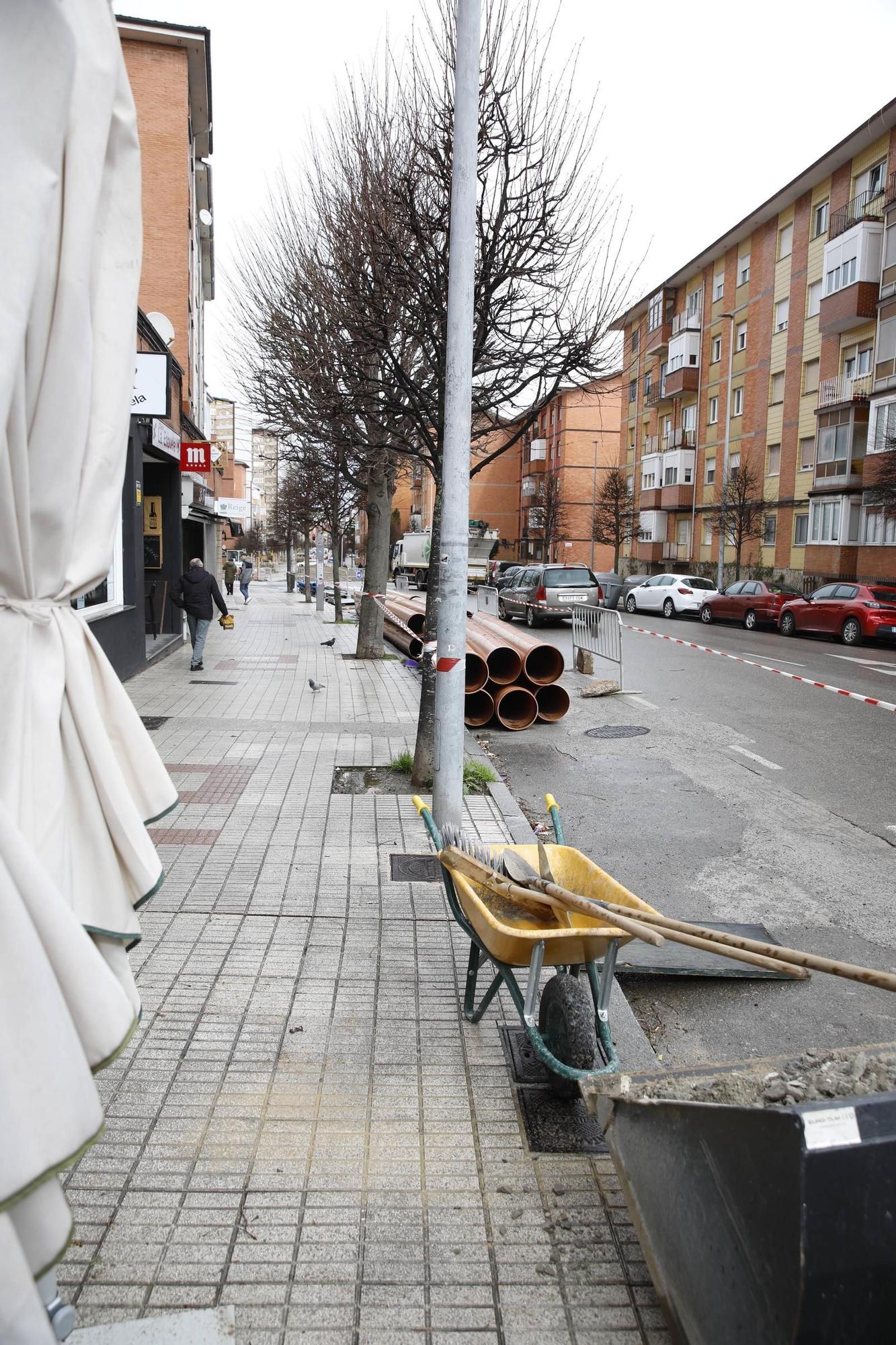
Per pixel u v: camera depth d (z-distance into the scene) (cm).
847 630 2378
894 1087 240
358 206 853
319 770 846
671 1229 234
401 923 511
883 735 1119
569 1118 342
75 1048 179
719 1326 210
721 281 4412
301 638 2245
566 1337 246
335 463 1620
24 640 204
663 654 1988
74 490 208
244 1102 344
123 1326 240
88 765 219
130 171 231
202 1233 278
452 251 603
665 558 4941
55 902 183
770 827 751
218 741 967
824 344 3500
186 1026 397
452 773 627
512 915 413
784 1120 188
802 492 3700
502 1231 283
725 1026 450
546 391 833
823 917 566
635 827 754
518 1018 415
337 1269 266
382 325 775
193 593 1508
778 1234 188
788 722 1209
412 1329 247
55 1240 183
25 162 175
